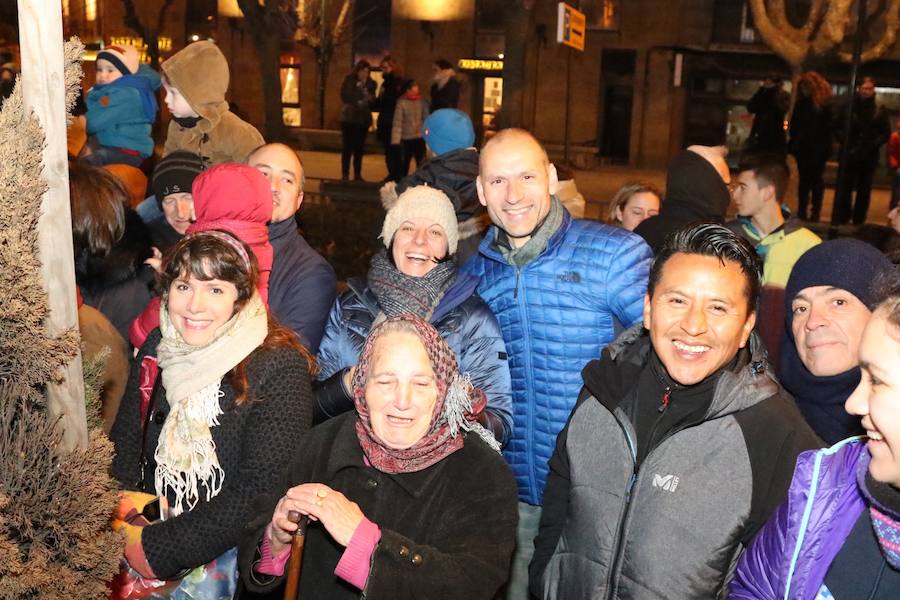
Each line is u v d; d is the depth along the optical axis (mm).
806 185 14383
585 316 3318
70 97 1913
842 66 23172
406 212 3350
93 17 28797
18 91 1847
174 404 2678
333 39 25484
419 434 2342
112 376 3133
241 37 29344
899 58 23219
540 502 3439
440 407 2330
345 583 2398
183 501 2676
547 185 3354
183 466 2643
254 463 2633
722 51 25672
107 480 2002
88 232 3572
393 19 28344
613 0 26438
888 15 18969
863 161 14477
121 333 3682
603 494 2428
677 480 2318
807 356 2791
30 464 1904
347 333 3420
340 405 3158
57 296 1896
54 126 1868
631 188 5645
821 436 2803
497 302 3459
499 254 3467
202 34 29406
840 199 12320
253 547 2402
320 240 10656
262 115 29812
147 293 3754
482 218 4270
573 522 2473
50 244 1879
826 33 17172
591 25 26625
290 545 2348
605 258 3307
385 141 16891
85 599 1988
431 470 2373
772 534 1956
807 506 1873
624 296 3279
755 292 2383
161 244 4430
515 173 3289
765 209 4672
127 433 2881
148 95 5945
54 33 1856
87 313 3160
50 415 1937
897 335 1601
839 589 1829
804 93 14078
